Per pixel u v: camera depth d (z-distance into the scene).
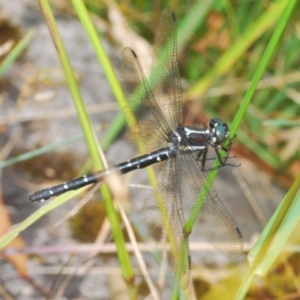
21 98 0.61
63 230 0.60
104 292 0.59
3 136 0.62
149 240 0.59
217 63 0.61
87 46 0.65
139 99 0.57
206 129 0.58
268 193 0.63
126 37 0.62
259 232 0.61
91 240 0.60
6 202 0.60
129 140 0.57
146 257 0.60
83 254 0.59
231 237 0.55
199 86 0.62
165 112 0.57
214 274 0.59
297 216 0.53
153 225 0.55
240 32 0.65
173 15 0.57
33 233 0.60
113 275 0.59
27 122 0.62
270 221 0.53
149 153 0.58
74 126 0.62
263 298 0.59
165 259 0.55
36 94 0.63
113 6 0.62
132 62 0.57
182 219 0.55
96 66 0.64
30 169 0.61
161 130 0.57
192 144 0.57
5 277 0.59
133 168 0.58
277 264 0.59
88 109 0.62
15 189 0.60
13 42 0.64
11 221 0.60
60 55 0.54
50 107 0.63
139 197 0.61
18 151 0.61
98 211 0.60
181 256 0.54
